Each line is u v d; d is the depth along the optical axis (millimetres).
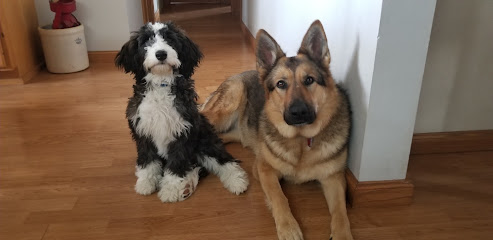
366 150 1896
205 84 3793
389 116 1830
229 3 8727
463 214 1958
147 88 1979
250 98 2604
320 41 1899
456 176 2293
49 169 2387
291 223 1764
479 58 2379
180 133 2004
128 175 2324
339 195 1909
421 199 2072
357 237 1800
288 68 1864
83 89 3736
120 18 4488
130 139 2762
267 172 2080
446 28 2291
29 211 2000
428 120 2531
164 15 7441
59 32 3988
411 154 2543
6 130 2898
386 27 1639
